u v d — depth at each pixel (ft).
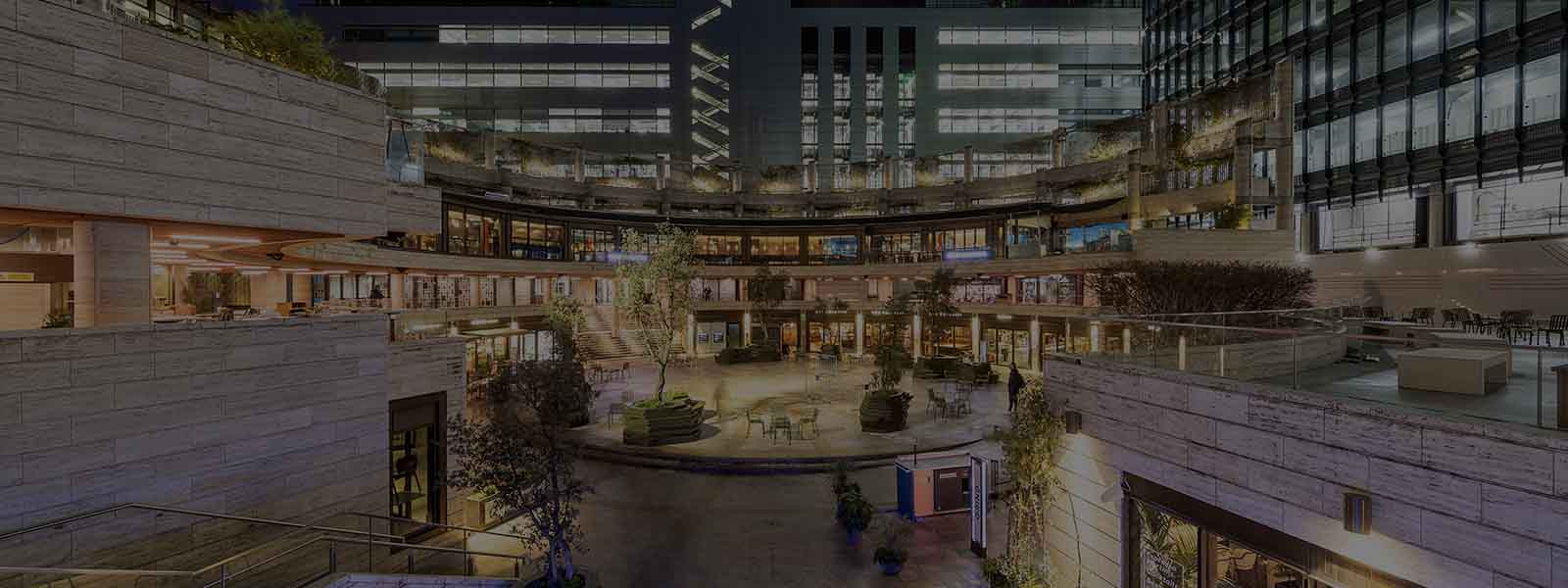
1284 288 58.34
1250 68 123.44
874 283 150.51
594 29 203.92
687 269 81.05
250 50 33.99
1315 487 23.38
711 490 56.59
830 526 48.42
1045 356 38.09
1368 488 21.84
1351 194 104.12
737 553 43.78
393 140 46.80
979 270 118.83
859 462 63.72
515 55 201.77
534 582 36.73
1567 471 17.26
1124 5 213.05
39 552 25.68
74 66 26.25
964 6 216.95
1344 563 23.04
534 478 34.94
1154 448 30.07
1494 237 85.05
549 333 126.52
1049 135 152.25
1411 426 20.76
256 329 32.37
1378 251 95.20
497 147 162.40
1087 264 98.63
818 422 77.66
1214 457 27.17
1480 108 86.63
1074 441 35.32
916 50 211.41
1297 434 24.04
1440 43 91.91
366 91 38.55
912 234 145.69
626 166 189.57
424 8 199.11
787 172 191.31
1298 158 113.19
